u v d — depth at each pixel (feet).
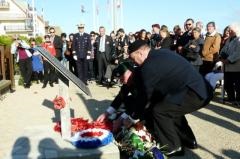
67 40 54.03
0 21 200.54
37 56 46.09
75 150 14.20
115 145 14.75
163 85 15.72
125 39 44.37
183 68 15.76
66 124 15.37
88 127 16.38
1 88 32.94
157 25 37.40
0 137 20.70
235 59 28.07
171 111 15.88
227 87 29.53
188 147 17.88
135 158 14.80
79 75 43.80
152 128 16.81
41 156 13.70
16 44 42.83
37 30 172.65
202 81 16.14
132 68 17.07
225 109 27.20
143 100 15.79
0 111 28.32
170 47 33.60
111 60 41.88
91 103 30.42
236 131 20.97
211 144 18.60
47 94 36.70
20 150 14.26
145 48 15.70
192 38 30.99
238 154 17.07
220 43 32.04
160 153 14.90
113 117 17.44
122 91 17.74
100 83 44.21
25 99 33.88
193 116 24.94
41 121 24.34
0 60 38.91
